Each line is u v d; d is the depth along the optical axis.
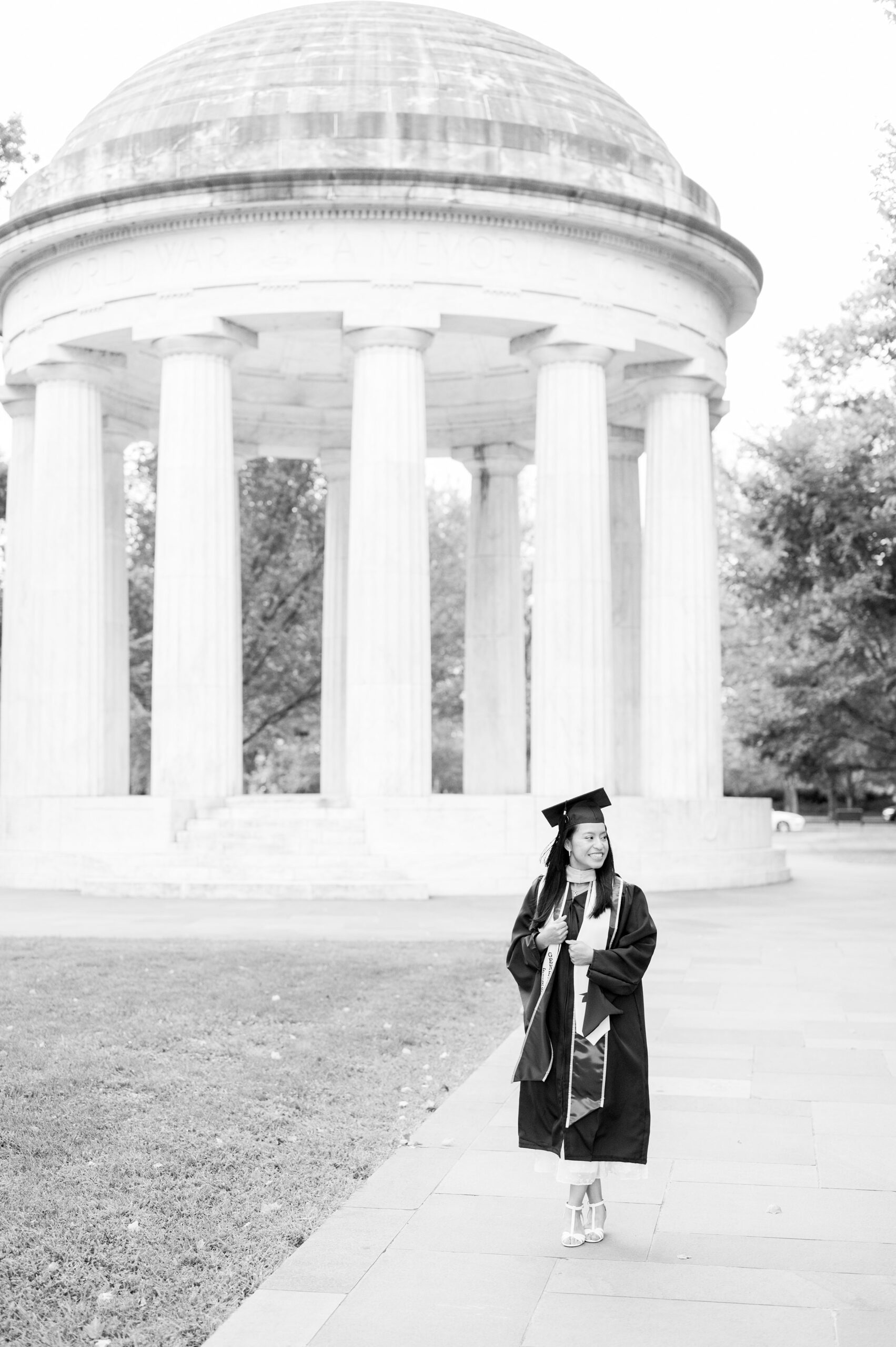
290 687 63.38
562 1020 9.59
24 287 39.34
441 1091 13.88
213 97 37.22
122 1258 9.33
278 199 34.62
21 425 41.88
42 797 36.31
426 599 35.44
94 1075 13.91
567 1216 9.52
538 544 36.69
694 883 36.06
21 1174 10.95
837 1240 9.62
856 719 55.59
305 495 63.06
